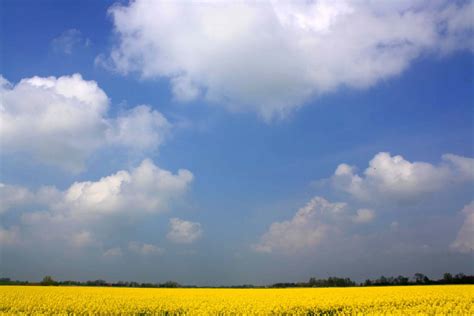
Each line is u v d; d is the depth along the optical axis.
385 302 29.08
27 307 25.00
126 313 24.53
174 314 25.17
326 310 25.91
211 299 31.80
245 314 21.92
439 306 24.95
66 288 46.72
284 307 24.94
